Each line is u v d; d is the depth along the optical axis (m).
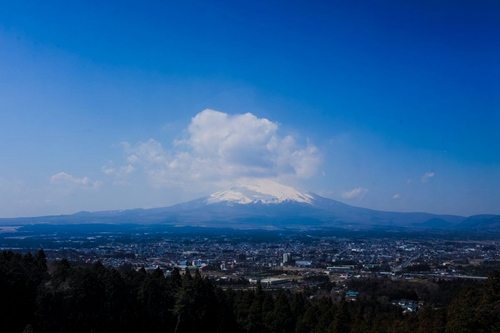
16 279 80.81
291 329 111.50
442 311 92.88
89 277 84.88
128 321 90.88
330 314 111.06
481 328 74.50
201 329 97.31
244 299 114.56
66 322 82.00
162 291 95.94
